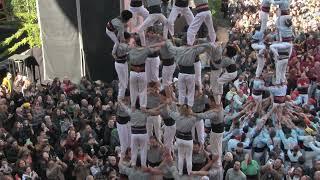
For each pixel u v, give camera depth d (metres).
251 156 18.41
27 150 17.56
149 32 12.11
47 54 28.00
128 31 12.18
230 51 12.02
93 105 21.62
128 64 12.60
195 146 12.36
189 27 11.45
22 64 27.78
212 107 12.21
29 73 28.38
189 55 11.41
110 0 26.48
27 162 17.12
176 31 13.16
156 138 13.00
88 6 26.81
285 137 18.72
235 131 19.58
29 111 20.48
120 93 12.90
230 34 31.64
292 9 35.28
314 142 18.66
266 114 19.69
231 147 19.09
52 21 27.36
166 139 12.51
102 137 19.78
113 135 18.89
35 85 24.19
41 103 21.06
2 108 20.77
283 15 18.69
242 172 16.31
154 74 12.37
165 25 11.85
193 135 12.39
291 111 20.02
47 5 27.17
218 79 12.12
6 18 30.09
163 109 12.25
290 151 18.33
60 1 26.95
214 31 11.71
